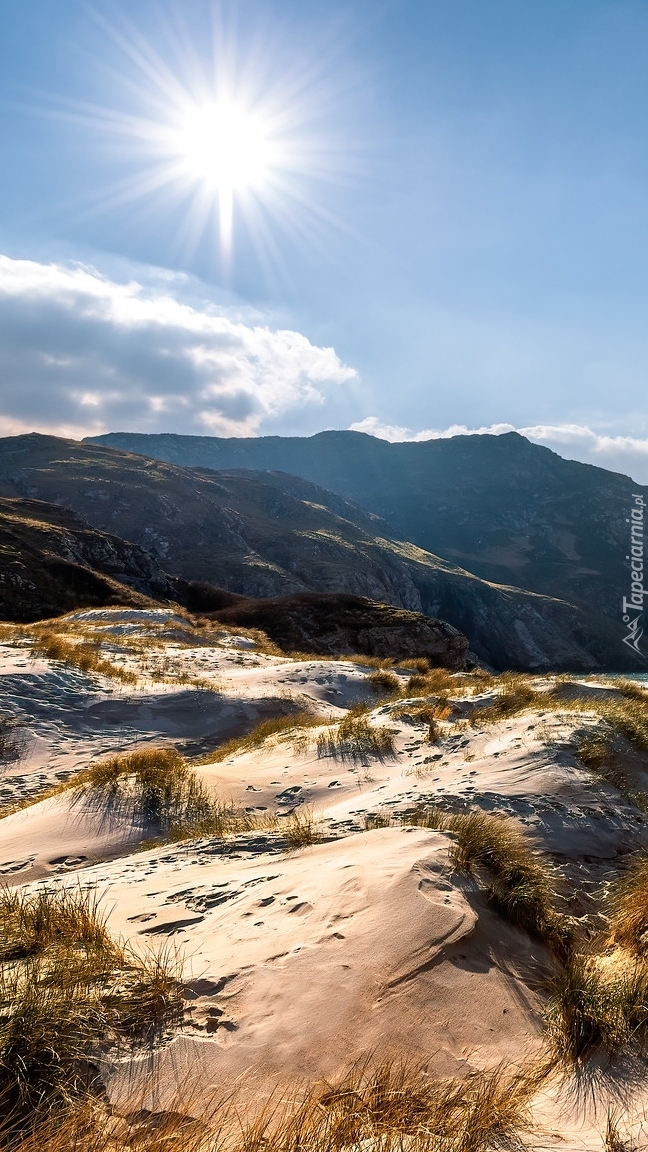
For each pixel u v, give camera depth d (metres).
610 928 4.37
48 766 10.99
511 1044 2.98
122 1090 2.49
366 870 4.38
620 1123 2.41
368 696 19.09
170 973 3.34
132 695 14.72
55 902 4.34
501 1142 2.33
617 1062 2.86
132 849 6.98
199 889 4.82
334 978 3.22
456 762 8.67
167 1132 2.27
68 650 16.98
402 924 3.63
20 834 7.32
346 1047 2.78
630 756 8.52
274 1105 2.44
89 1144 2.21
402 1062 2.71
